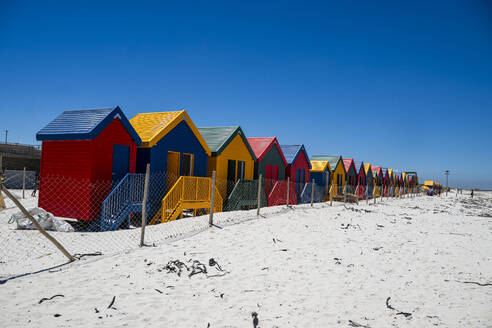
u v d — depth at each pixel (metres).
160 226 10.24
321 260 8.40
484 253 10.59
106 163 11.01
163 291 5.87
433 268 8.52
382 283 7.14
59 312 4.88
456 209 32.03
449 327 5.12
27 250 7.59
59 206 11.01
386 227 14.18
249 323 4.99
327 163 26.97
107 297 5.45
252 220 11.92
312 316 5.35
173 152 13.44
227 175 16.27
